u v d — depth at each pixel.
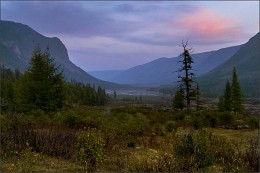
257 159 12.12
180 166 11.23
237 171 11.15
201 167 11.66
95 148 11.75
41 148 13.42
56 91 39.84
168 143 16.94
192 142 12.50
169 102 198.62
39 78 37.28
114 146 15.85
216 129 31.61
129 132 20.66
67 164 11.92
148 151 15.60
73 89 97.81
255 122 34.50
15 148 12.97
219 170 11.44
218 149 13.52
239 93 63.28
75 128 21.20
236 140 18.81
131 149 16.14
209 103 162.00
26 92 36.41
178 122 33.81
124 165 12.02
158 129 24.36
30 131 15.15
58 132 15.55
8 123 15.81
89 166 11.20
